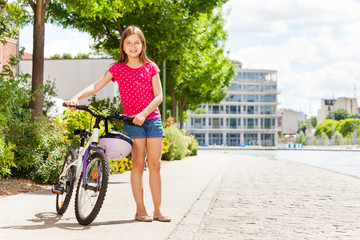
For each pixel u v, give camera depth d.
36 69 10.32
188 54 24.55
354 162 26.33
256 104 100.00
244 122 100.19
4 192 6.79
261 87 100.50
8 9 12.93
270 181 10.83
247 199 7.42
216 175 11.77
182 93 36.66
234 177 11.95
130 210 5.54
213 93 37.12
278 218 5.61
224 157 25.16
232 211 6.13
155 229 4.41
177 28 16.30
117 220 4.86
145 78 4.75
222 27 25.28
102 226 4.49
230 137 100.06
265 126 100.69
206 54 26.77
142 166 4.86
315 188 9.27
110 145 4.49
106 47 18.33
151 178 4.90
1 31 12.42
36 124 8.74
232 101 99.44
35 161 8.21
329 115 158.25
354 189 9.13
